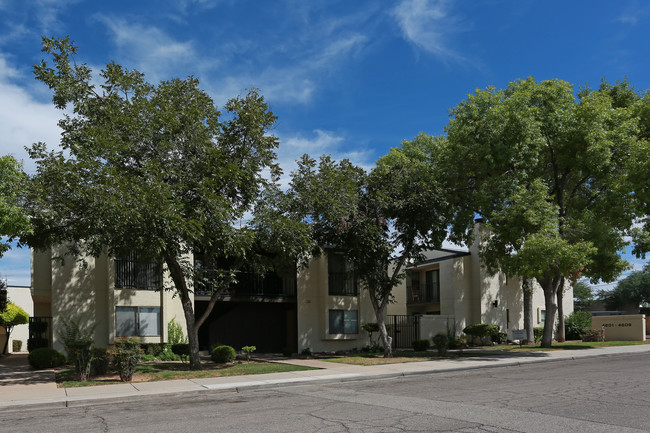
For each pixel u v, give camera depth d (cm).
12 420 981
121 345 1509
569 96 2420
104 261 2114
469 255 3262
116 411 1051
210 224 1656
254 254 2020
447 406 1016
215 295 1864
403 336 3077
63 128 1688
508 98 2364
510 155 2269
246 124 1756
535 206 2205
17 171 1500
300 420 902
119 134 1602
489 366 1823
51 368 1830
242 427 852
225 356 2019
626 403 1008
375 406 1037
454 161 2503
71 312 2017
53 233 1639
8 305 2641
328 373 1608
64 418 984
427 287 3512
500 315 3247
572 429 789
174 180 1662
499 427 812
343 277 2492
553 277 2681
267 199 1859
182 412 1016
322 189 1936
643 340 3144
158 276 2186
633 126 2394
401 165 2283
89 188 1397
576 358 2112
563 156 2455
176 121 1627
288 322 2766
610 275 2780
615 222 2447
